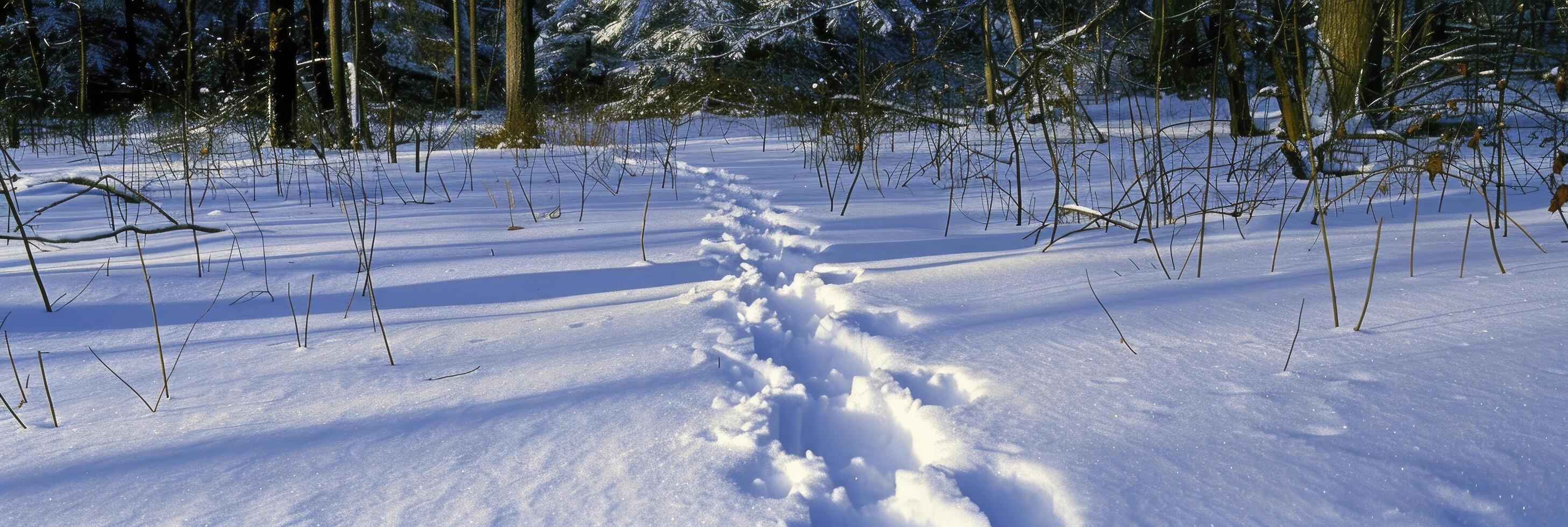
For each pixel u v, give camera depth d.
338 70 10.10
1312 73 6.12
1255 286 2.60
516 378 2.07
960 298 2.72
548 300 2.95
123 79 18.27
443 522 1.39
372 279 3.23
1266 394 1.74
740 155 8.89
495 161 8.33
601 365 2.16
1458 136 4.42
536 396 1.94
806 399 1.98
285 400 1.95
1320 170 4.54
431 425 1.78
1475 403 1.62
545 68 21.66
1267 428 1.58
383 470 1.57
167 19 19.20
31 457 1.65
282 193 5.95
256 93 9.41
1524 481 1.35
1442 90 7.07
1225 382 1.82
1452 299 2.30
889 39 17.80
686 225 4.51
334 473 1.56
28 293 2.93
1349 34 5.87
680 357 2.21
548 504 1.44
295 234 4.22
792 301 3.04
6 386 2.08
